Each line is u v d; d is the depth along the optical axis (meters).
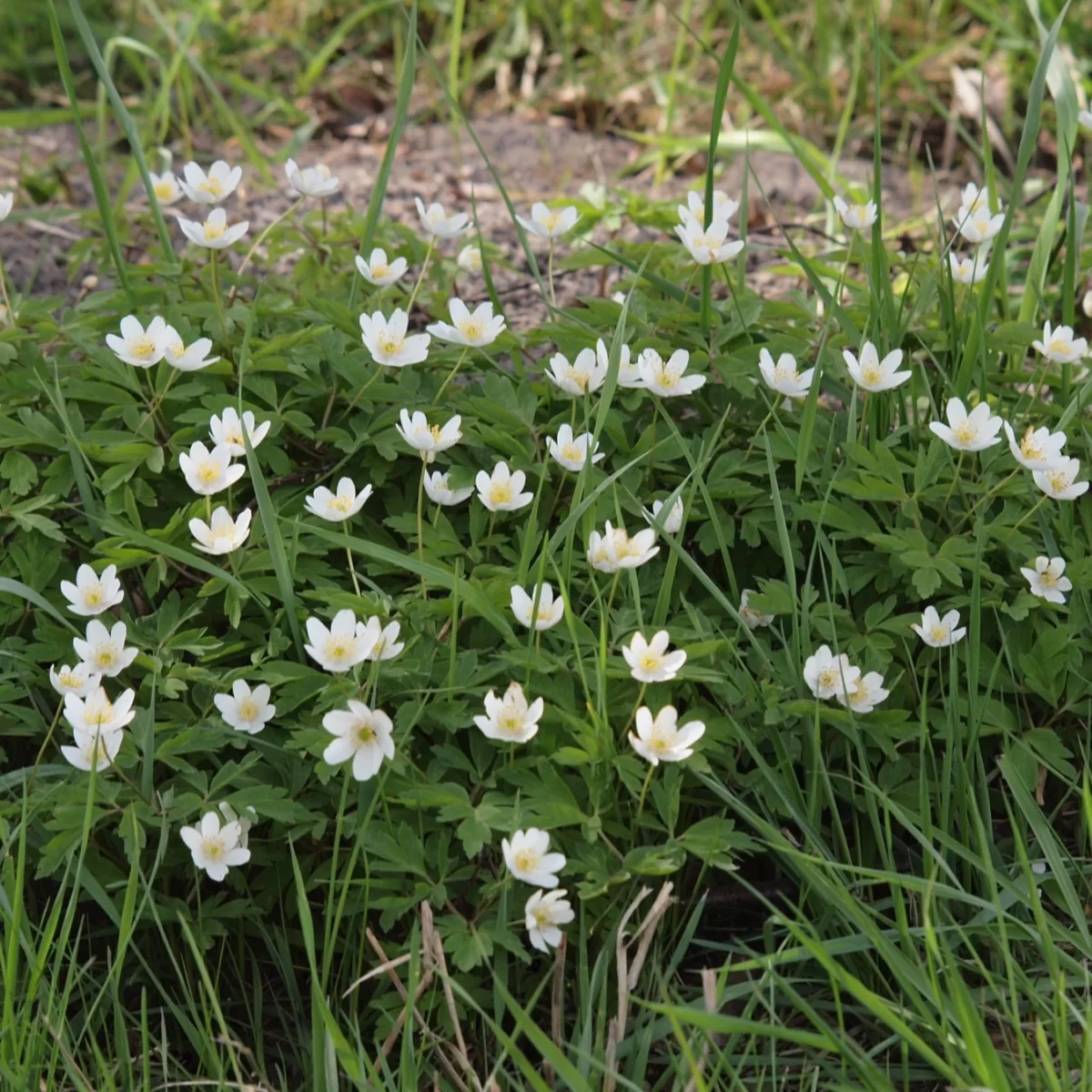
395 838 1.98
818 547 2.13
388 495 2.15
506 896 1.95
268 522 2.02
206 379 2.14
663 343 2.16
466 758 2.00
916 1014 1.98
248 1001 2.02
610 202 2.56
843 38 3.53
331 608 2.04
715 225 2.16
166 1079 1.95
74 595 2.01
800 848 2.04
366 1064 1.93
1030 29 3.38
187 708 2.03
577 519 2.01
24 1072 1.92
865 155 3.22
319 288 2.36
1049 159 3.11
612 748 1.99
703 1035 1.94
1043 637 2.07
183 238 2.76
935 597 2.11
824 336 2.13
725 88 2.18
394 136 2.27
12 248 2.70
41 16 3.56
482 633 2.05
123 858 2.02
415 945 1.94
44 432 2.10
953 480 2.13
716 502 2.12
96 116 3.39
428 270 2.36
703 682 2.04
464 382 2.24
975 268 2.21
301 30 3.71
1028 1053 1.95
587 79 3.52
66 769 2.01
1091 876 2.06
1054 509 2.14
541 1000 2.00
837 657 2.02
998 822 2.09
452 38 3.34
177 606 2.05
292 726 2.00
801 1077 1.96
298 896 1.92
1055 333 2.15
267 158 3.19
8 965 1.92
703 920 2.06
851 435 2.12
